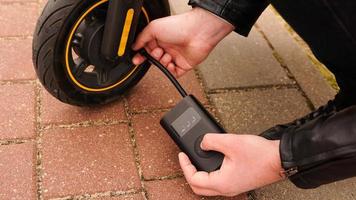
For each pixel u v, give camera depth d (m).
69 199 0.91
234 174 0.87
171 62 1.08
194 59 1.06
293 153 0.80
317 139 0.77
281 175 0.85
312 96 1.22
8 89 1.10
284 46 1.37
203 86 1.21
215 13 0.94
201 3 0.94
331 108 0.98
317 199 0.98
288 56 1.33
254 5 0.95
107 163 0.98
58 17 0.88
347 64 0.85
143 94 1.15
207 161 0.92
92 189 0.93
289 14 0.85
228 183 0.88
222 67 1.26
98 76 1.02
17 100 1.08
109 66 0.99
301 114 1.16
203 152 0.93
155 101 1.14
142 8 0.98
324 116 0.80
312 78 1.27
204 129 0.96
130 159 1.00
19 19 1.31
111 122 1.07
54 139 1.01
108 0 0.92
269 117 1.14
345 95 0.94
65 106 1.09
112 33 0.90
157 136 1.06
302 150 0.79
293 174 0.83
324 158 0.76
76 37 0.93
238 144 0.87
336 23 0.78
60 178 0.94
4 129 1.01
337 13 0.76
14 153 0.97
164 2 1.01
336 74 0.91
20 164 0.95
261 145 0.85
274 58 1.32
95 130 1.05
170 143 1.05
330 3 0.76
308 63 1.32
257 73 1.26
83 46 0.94
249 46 1.34
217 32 1.00
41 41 0.90
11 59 1.18
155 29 0.99
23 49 1.22
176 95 1.17
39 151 0.99
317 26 0.82
